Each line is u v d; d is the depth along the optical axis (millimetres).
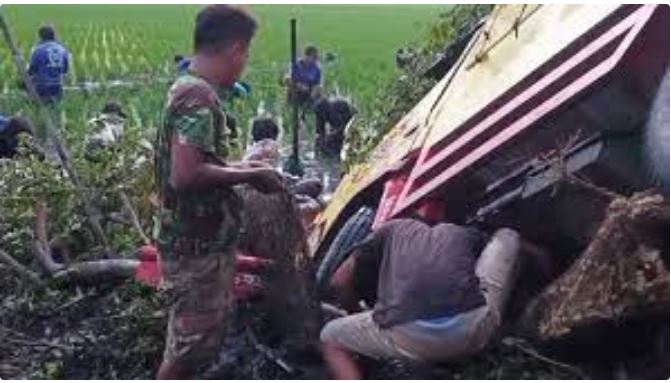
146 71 26094
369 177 6863
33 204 6758
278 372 5211
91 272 6457
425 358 4656
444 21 9344
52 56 15727
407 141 7039
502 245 4914
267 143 6305
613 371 4652
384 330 4703
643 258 4402
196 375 4980
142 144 7234
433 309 4605
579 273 4551
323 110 13078
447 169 5633
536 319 4730
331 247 5863
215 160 4566
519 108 5438
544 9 6539
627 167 4906
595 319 4441
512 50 6477
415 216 5477
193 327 4711
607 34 5250
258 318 5438
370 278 5016
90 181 6977
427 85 9039
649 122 4773
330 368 4855
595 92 4910
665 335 4520
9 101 15797
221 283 4703
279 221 5336
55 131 7082
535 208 5098
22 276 6570
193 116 4457
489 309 4645
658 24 4820
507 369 4684
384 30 50844
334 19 62062
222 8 4551
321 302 5555
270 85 21203
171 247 4664
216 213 4625
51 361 5723
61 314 6258
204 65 4539
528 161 5266
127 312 5773
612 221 4477
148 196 7051
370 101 17594
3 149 9539
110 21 51156
